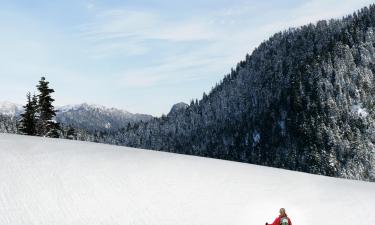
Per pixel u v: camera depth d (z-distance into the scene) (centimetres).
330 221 2050
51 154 2780
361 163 19538
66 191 2083
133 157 3002
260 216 2017
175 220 1856
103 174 2431
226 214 2000
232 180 2647
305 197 2431
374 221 2098
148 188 2272
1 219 1677
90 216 1811
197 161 3203
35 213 1778
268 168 3419
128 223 1775
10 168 2336
